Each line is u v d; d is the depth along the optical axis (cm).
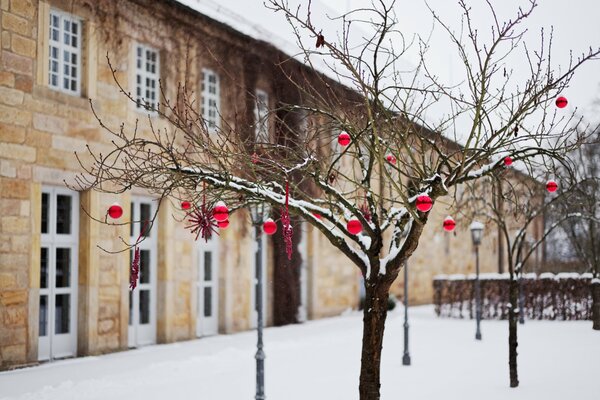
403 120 754
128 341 1466
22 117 1212
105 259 1385
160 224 1563
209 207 619
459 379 1067
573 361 1234
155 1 1515
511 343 984
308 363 1281
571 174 888
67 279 1338
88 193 1350
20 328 1188
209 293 1766
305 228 2148
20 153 1205
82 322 1342
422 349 1476
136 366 1224
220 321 1769
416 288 2988
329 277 2303
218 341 1611
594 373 1092
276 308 2027
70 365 1229
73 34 1366
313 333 1808
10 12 1195
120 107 1438
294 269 2084
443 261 3275
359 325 2031
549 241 2778
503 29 639
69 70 1352
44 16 1260
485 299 2342
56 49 1324
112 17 1420
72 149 1312
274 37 1850
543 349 1422
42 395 969
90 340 1340
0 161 1168
